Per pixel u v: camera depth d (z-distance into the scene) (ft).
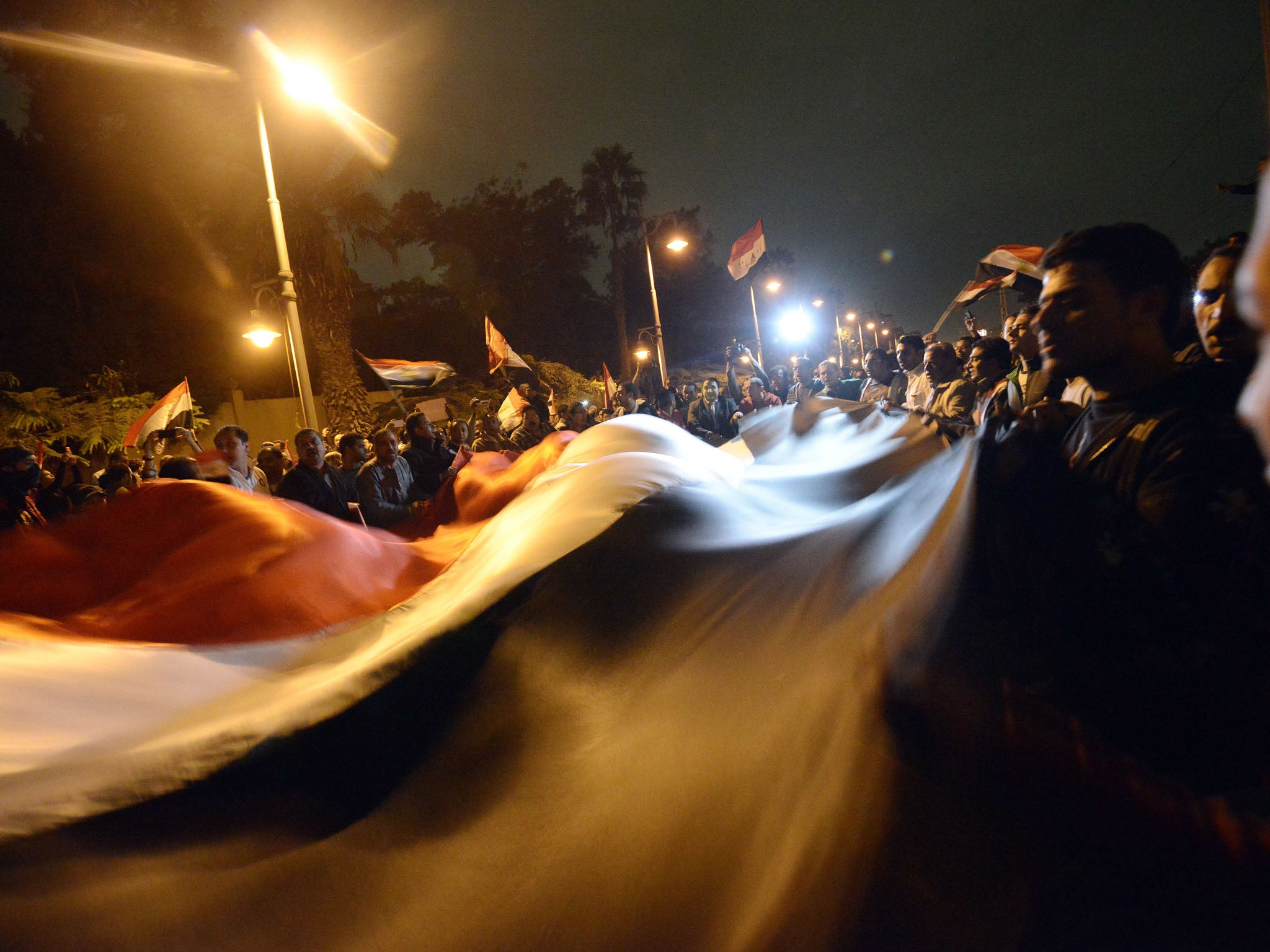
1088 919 4.42
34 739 6.26
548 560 7.88
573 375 120.98
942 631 5.14
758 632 6.59
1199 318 7.16
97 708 6.77
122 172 75.25
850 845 4.98
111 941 5.63
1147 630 4.96
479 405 48.47
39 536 9.39
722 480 10.41
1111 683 5.09
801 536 7.75
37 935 5.53
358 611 9.48
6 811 5.69
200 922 5.82
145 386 78.18
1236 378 5.05
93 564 9.39
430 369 43.96
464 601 7.72
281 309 41.86
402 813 6.48
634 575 7.90
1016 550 5.34
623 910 5.51
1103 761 4.57
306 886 6.02
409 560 10.84
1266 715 4.75
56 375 71.05
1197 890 4.33
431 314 136.46
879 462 10.43
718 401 40.52
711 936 5.22
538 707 7.01
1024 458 5.49
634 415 13.38
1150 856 4.43
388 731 6.96
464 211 155.33
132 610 8.90
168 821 6.08
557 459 14.83
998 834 4.68
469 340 137.80
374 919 5.86
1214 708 4.83
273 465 24.94
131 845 5.94
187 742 6.39
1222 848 4.29
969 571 5.31
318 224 72.28
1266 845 4.21
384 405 95.61
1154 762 5.01
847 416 13.33
